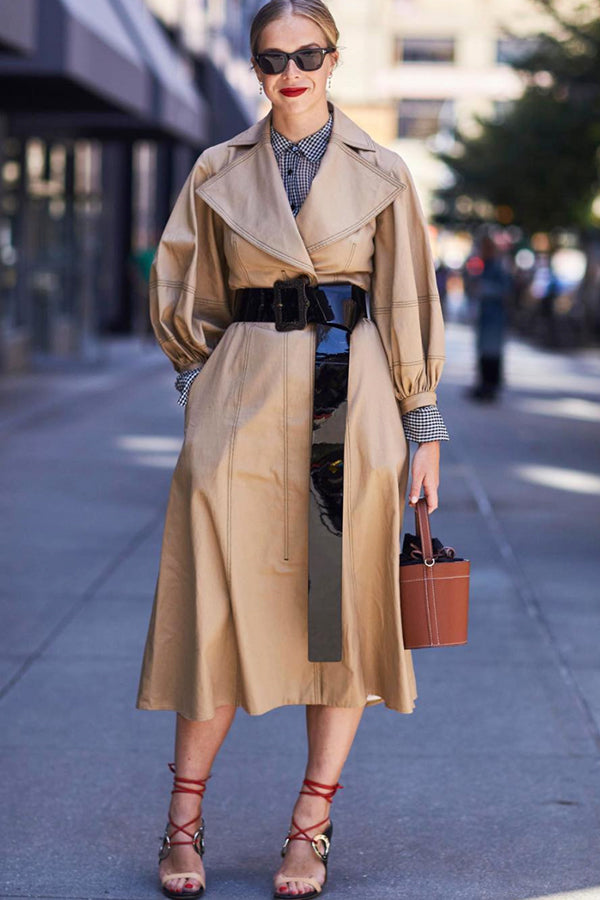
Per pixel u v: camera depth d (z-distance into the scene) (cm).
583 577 848
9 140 2295
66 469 1274
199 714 393
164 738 547
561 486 1216
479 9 8531
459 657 669
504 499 1141
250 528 395
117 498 1122
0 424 1588
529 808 474
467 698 602
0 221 2231
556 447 1498
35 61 1644
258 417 393
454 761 522
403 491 405
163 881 403
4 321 2292
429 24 8594
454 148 5381
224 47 3506
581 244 4053
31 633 705
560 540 969
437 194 5397
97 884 409
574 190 3666
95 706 587
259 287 400
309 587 390
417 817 466
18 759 520
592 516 1066
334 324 396
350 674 398
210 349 414
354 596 398
